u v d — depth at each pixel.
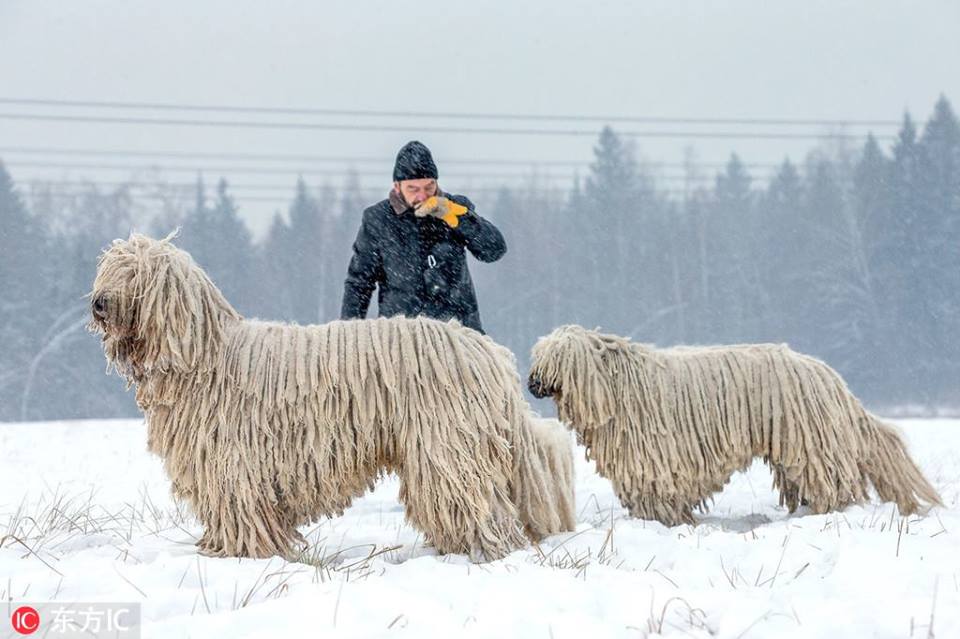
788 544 8.23
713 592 6.84
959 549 7.87
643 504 11.09
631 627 6.11
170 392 8.05
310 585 6.87
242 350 8.12
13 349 61.78
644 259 73.12
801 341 68.88
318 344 8.16
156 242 8.27
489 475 8.14
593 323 71.50
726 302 71.25
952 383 64.12
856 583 6.84
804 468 10.91
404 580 7.07
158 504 12.39
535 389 11.17
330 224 76.81
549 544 8.48
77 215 77.44
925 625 5.96
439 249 10.69
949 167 71.31
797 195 74.94
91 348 60.50
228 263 75.31
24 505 12.05
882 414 58.88
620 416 11.00
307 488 8.00
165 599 6.61
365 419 7.99
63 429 23.92
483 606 6.49
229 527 7.98
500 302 71.94
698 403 10.98
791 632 5.98
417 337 8.22
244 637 5.92
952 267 68.00
